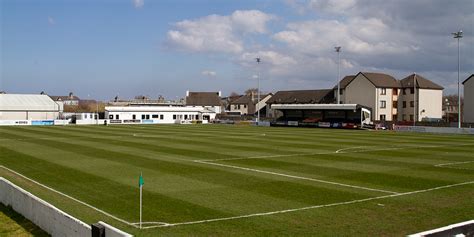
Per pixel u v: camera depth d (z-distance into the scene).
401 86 93.88
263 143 40.81
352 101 96.19
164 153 31.34
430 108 93.44
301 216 13.72
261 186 18.77
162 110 111.44
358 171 23.38
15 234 11.88
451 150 35.41
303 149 35.12
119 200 16.02
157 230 12.12
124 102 146.38
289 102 114.25
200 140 44.03
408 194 17.36
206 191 17.64
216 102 142.38
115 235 8.96
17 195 13.97
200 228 12.35
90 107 145.38
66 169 23.56
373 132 64.25
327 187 18.67
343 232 12.06
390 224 12.92
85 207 14.84
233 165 25.28
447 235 9.23
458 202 16.00
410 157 30.16
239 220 13.22
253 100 135.25
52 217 11.50
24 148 34.78
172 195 16.84
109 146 36.59
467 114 80.38
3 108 97.38
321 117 89.69
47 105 103.12
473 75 79.25
